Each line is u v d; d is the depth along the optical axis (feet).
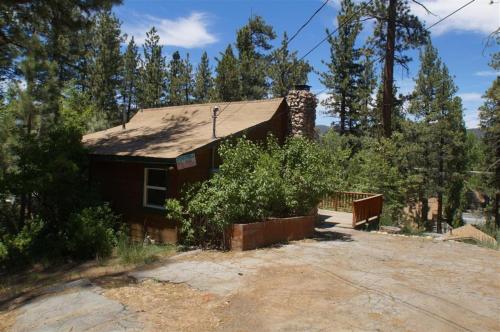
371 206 56.85
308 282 24.49
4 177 39.60
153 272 27.32
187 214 37.81
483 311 20.18
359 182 80.07
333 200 68.39
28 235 38.96
